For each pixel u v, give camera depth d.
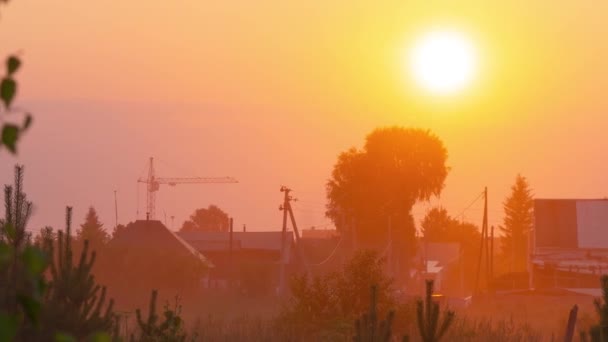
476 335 89.12
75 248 165.25
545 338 98.56
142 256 174.25
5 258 12.44
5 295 16.03
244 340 81.56
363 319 49.91
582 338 56.53
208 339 81.62
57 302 39.59
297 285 92.81
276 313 130.38
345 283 92.00
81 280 40.59
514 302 193.50
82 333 39.81
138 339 55.03
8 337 11.20
